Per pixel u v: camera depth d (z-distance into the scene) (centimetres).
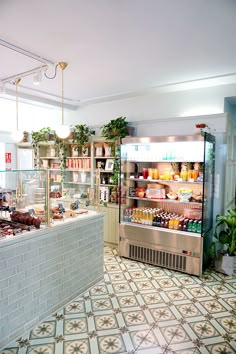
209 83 395
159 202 451
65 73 360
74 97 492
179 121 433
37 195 300
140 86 417
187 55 296
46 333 242
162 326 252
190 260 369
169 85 408
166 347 224
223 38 255
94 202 355
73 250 300
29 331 245
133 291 321
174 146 406
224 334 242
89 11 209
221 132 397
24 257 241
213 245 387
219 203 416
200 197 381
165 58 304
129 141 422
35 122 640
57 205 321
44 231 260
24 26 233
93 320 261
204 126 384
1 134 605
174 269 383
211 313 275
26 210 295
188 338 236
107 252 461
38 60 311
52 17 218
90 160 523
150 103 467
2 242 220
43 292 262
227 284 341
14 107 602
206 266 393
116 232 482
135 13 212
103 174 517
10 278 228
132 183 462
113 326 252
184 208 423
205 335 240
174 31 241
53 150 593
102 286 334
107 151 501
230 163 448
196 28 236
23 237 237
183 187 421
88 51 287
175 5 200
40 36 253
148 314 272
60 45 273
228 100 414
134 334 240
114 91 448
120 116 505
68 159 554
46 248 264
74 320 262
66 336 238
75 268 304
